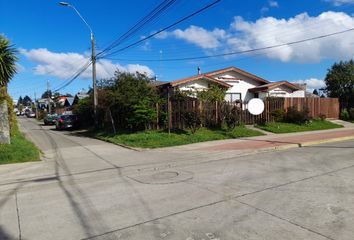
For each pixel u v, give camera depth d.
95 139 20.59
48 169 10.43
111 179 8.72
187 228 4.91
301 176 8.04
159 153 13.27
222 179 8.00
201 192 6.85
